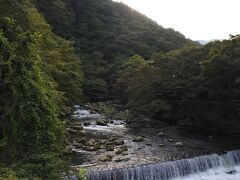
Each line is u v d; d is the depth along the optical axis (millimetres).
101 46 86312
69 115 40188
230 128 32531
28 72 14133
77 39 85750
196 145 27328
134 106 40781
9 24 14539
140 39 95125
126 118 40250
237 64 30344
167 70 39062
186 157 23266
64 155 22125
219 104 34281
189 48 41062
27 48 14570
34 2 69625
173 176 21797
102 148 24719
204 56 37688
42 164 13242
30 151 13867
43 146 14242
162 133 31000
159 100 38188
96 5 107875
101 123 35344
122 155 23078
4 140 12836
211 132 33500
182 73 37844
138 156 23016
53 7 75500
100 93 66375
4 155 13281
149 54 85438
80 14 100500
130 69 57062
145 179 20531
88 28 94625
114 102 58969
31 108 13844
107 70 72312
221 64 31781
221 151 25594
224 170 23844
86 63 74438
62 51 38250
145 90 40156
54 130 15000
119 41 89188
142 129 33656
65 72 32719
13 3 17703
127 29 101375
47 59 28453
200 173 22922
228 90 33094
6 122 13617
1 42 13492
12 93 13602
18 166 12555
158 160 22156
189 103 37094
